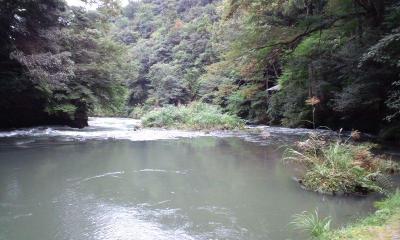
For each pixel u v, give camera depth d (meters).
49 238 4.39
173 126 23.67
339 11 15.58
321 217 5.20
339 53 15.29
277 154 11.42
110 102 23.56
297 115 22.92
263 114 28.91
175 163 9.64
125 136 16.61
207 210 5.58
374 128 16.72
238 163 9.73
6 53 16.05
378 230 4.02
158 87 48.78
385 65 12.34
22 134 16.30
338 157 7.24
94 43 21.36
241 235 4.54
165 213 5.41
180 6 70.56
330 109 19.84
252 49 16.48
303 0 16.66
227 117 24.25
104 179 7.60
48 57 15.30
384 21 13.02
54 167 8.81
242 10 16.73
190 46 50.31
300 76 19.94
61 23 19.42
